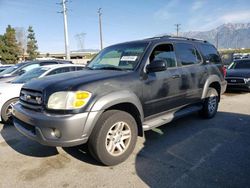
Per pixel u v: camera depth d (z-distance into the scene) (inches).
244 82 392.2
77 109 126.6
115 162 143.3
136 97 151.9
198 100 216.4
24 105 146.9
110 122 137.8
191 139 184.2
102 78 142.1
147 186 122.6
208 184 123.0
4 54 2161.7
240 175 131.1
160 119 175.6
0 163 151.0
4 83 250.7
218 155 155.9
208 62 229.0
